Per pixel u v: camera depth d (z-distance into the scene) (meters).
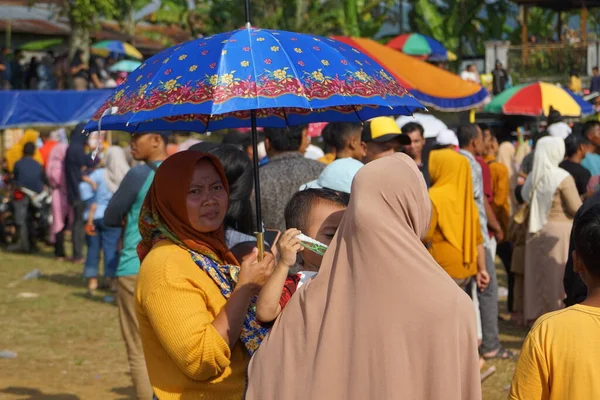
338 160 5.43
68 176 14.31
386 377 2.79
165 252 3.42
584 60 31.67
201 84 3.19
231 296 3.33
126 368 8.39
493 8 33.91
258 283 3.35
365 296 2.84
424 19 32.53
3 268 14.17
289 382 2.96
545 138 8.70
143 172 6.42
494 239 8.30
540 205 8.70
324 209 3.59
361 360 2.83
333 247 2.98
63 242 15.06
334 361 2.88
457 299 2.84
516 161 13.05
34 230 15.94
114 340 9.46
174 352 3.25
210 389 3.37
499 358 8.27
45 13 34.16
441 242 7.14
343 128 6.28
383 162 2.93
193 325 3.25
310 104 3.18
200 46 3.39
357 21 29.66
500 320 10.27
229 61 3.25
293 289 3.43
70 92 18.73
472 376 2.85
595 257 3.28
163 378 3.45
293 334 2.99
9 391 7.53
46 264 14.59
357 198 2.88
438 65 29.94
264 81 3.20
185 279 3.34
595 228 3.27
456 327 2.82
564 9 34.78
